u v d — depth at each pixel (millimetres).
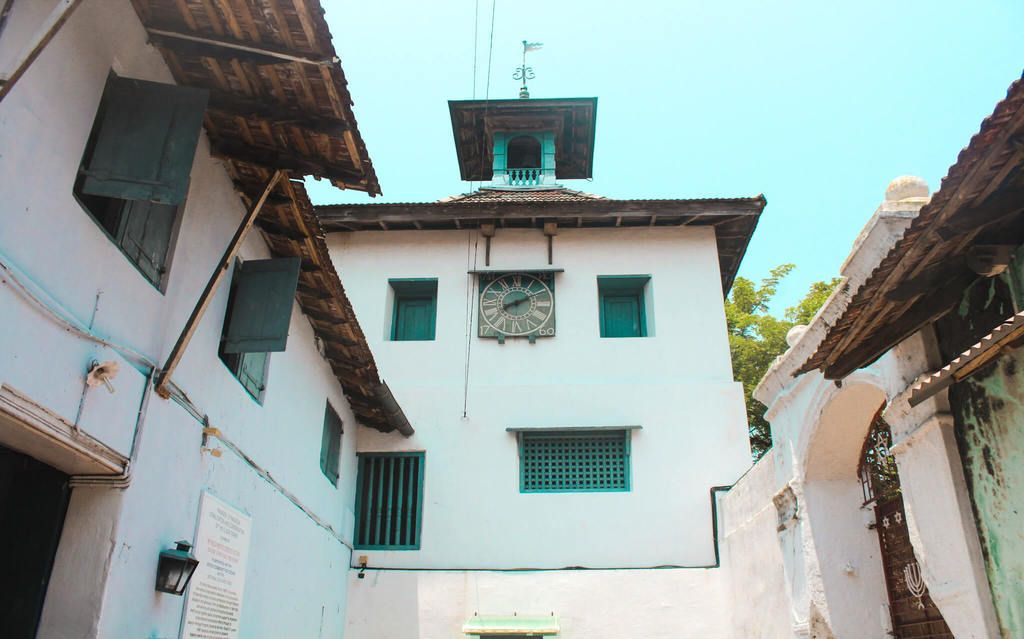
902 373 5902
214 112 5824
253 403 7398
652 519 11469
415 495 11914
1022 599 4637
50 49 4289
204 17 4980
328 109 5453
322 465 10094
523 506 11602
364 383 10359
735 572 10172
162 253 5719
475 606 10539
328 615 9898
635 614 10398
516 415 12281
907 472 5816
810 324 7355
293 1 4570
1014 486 4715
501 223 13883
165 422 5539
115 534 4844
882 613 7246
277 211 6953
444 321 13234
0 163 3889
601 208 13508
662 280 13484
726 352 12844
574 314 13219
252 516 7258
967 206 4371
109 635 4746
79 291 4566
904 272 4867
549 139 16688
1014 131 3826
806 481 7797
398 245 13953
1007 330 4090
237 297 6867
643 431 12102
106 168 4711
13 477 4926
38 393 4125
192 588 5914
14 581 4695
